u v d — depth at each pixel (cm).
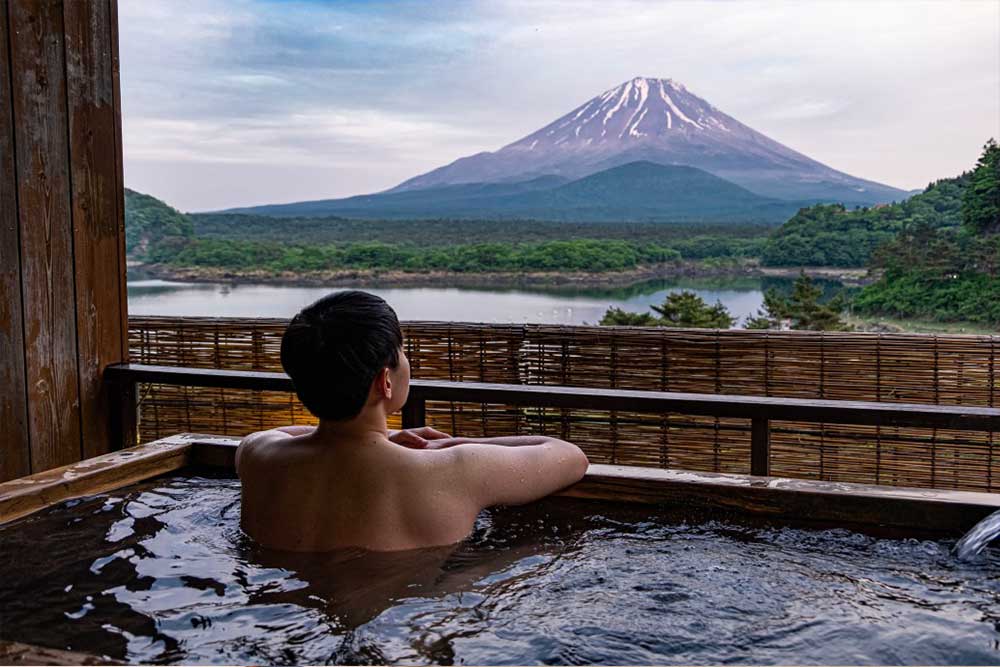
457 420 366
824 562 128
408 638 100
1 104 237
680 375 357
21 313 244
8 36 238
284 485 136
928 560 129
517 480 150
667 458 343
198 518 149
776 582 120
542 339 367
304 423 387
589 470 166
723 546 136
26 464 246
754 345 350
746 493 154
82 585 118
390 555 129
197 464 193
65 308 258
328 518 132
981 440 319
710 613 109
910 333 343
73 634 102
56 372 255
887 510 146
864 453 336
